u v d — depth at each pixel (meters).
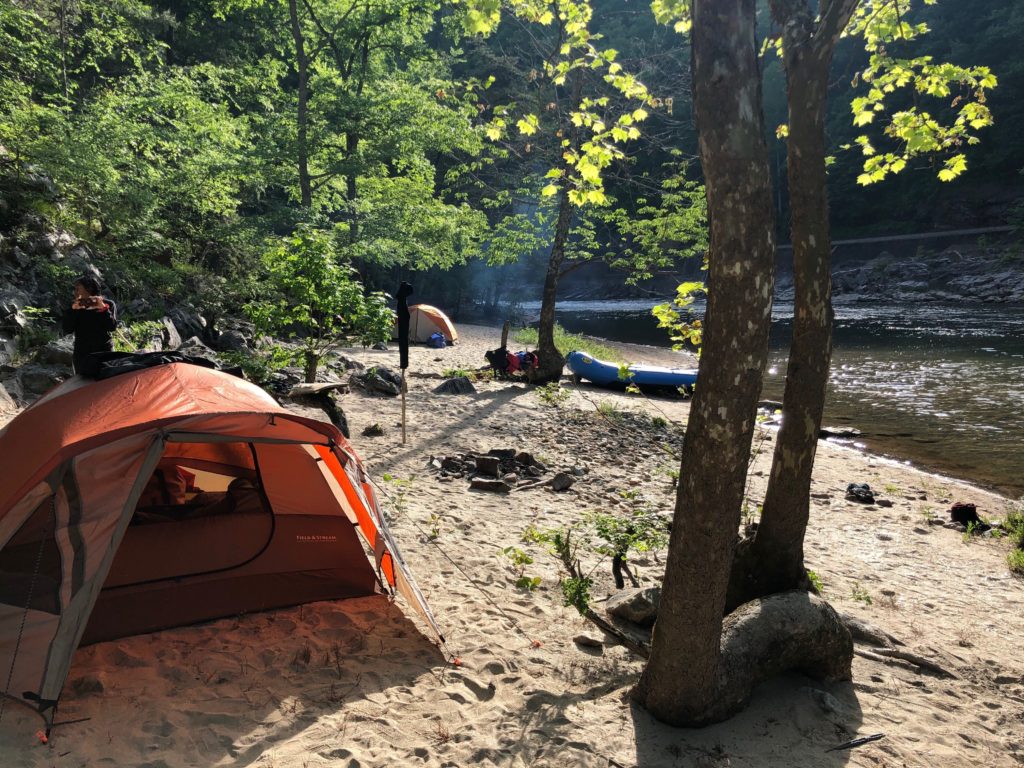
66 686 4.05
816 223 4.50
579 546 6.42
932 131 5.85
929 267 59.81
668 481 9.84
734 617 4.38
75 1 19.55
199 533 5.30
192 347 12.03
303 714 3.96
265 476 5.59
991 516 9.64
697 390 3.55
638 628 5.12
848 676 4.65
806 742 3.91
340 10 25.17
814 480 11.19
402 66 31.53
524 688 4.37
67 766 3.41
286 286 12.27
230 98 25.39
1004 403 17.31
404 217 23.84
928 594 6.74
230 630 4.80
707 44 3.21
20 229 13.11
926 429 14.87
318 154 23.17
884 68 6.18
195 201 18.06
